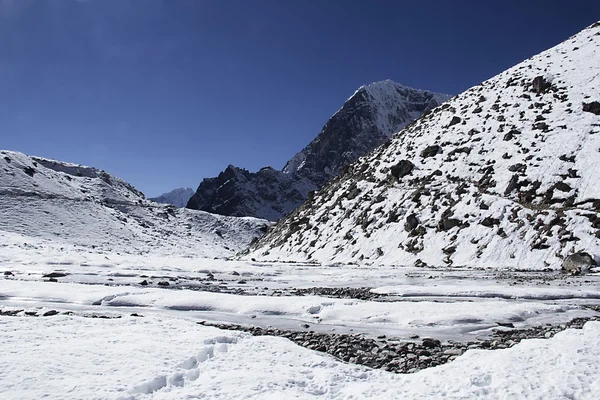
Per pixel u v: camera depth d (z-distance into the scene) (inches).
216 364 343.9
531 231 1487.5
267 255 2706.7
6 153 6215.6
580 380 279.4
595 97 1951.3
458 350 422.3
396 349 433.1
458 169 2043.6
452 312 590.6
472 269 1397.6
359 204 2359.7
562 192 1546.5
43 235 4439.0
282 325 565.0
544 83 2278.5
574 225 1393.9
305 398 275.3
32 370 301.3
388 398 275.7
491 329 522.6
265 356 370.6
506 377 291.4
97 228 5275.6
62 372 301.6
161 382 297.7
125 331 443.8
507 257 1449.3
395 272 1348.4
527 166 1763.0
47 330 438.3
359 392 291.0
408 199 2064.5
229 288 985.5
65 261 1830.7
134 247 5118.1
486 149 2062.0
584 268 1202.0
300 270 1528.1
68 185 6609.3
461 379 299.1
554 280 1029.8
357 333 514.3
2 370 298.2
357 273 1341.0
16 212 4746.6
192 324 492.7
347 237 2156.7
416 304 647.8
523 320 571.5
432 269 1439.5
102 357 342.0
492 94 2583.7
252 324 571.8
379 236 1967.3
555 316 591.5
